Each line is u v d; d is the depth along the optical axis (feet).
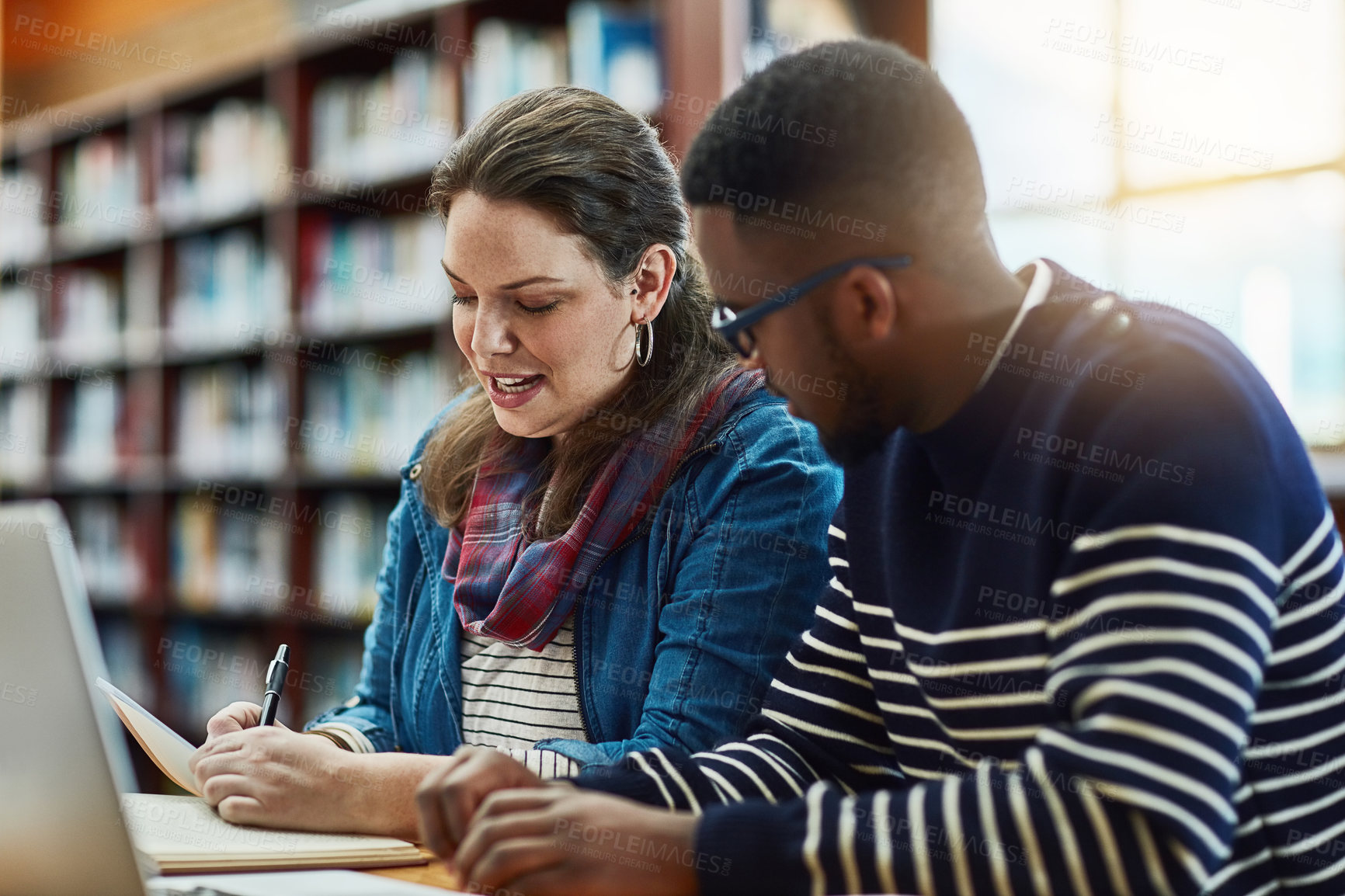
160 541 13.25
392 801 3.40
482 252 4.04
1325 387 7.97
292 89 11.51
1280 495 2.58
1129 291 8.62
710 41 8.10
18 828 2.34
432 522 4.90
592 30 8.75
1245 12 8.18
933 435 2.95
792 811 2.46
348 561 11.33
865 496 3.39
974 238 2.84
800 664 3.59
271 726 3.94
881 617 3.33
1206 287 8.38
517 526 4.49
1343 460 7.57
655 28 8.80
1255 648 2.32
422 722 4.61
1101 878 2.23
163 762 3.83
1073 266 8.83
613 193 4.13
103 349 14.05
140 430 13.41
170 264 13.33
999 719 2.86
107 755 2.37
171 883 2.78
